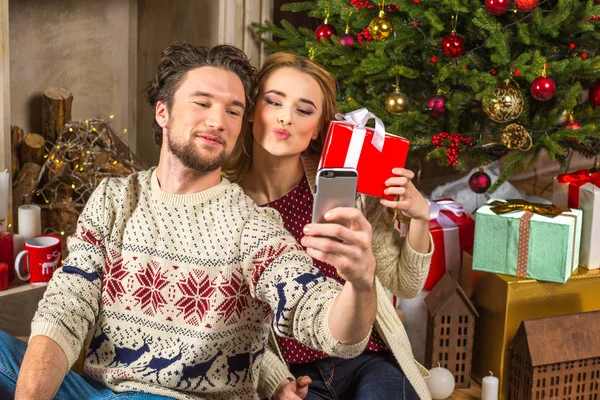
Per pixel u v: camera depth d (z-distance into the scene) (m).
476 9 2.43
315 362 1.89
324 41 2.63
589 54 2.61
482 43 2.63
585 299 2.39
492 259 2.36
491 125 2.66
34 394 1.34
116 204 1.53
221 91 1.50
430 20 2.41
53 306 1.46
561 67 2.37
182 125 1.49
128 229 1.51
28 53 3.21
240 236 1.46
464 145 2.58
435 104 2.52
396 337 1.93
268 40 3.08
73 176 3.02
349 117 1.83
